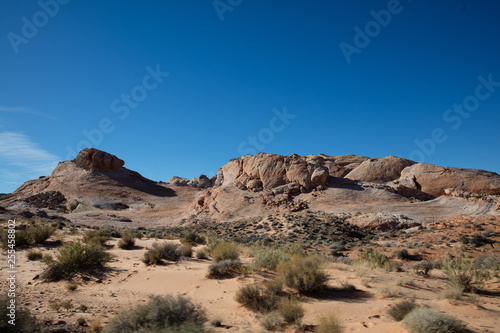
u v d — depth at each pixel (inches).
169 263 625.6
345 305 378.9
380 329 285.4
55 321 323.0
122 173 3941.9
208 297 428.5
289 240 1576.0
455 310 353.1
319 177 2817.4
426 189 2807.6
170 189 3981.3
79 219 2561.5
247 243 1491.1
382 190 2687.0
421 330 264.8
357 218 2021.4
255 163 3159.5
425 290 471.5
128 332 271.3
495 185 2539.4
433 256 1012.5
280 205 2632.9
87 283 505.0
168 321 275.0
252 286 405.4
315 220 1975.9
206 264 619.2
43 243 770.8
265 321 317.7
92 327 310.7
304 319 334.0
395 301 390.9
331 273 556.1
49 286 480.1
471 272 499.5
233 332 301.7
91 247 591.5
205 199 3034.0
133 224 2664.9
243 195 2888.8
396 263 694.5
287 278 439.2
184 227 2404.0
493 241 1147.3
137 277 534.3
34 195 3208.7
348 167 4116.6
